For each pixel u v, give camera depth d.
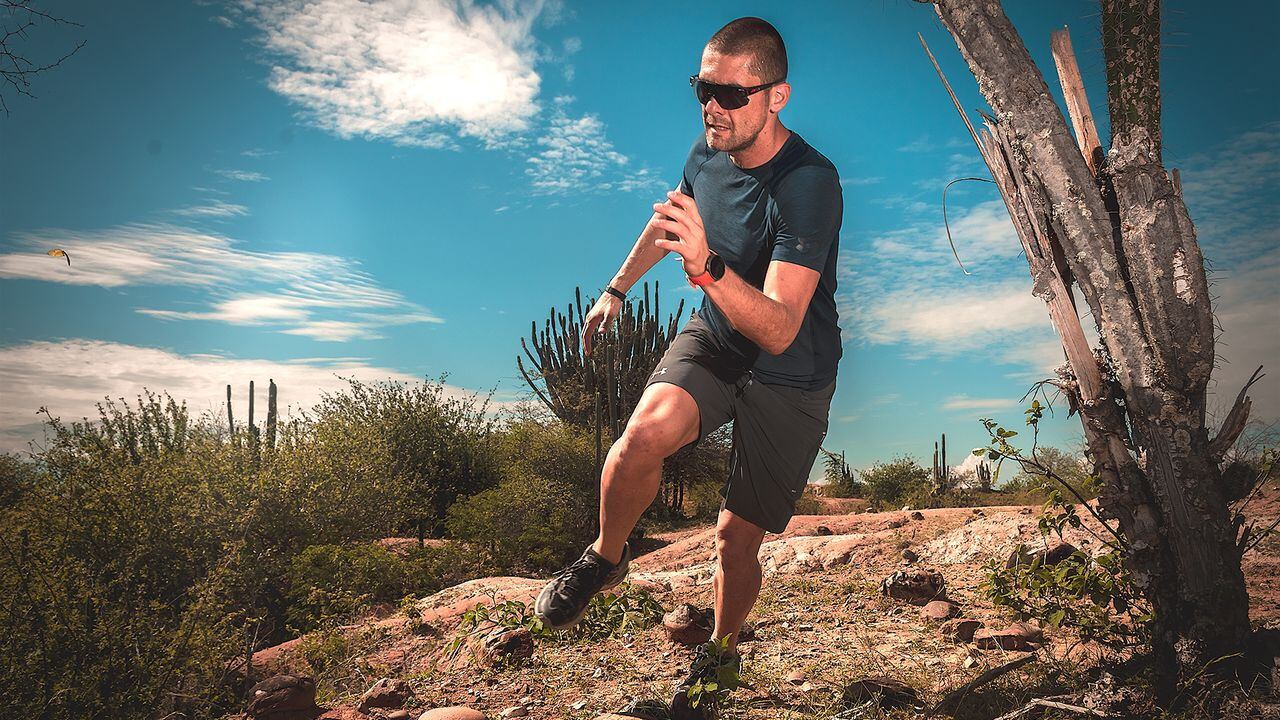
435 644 4.21
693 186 2.40
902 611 3.77
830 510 17.80
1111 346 2.39
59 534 5.94
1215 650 2.12
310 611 7.57
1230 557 2.19
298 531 9.51
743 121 2.01
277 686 2.99
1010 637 2.90
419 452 16.72
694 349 2.15
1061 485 2.71
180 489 7.52
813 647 3.21
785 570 5.80
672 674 2.87
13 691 4.26
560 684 2.88
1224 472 2.29
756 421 2.17
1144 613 2.45
